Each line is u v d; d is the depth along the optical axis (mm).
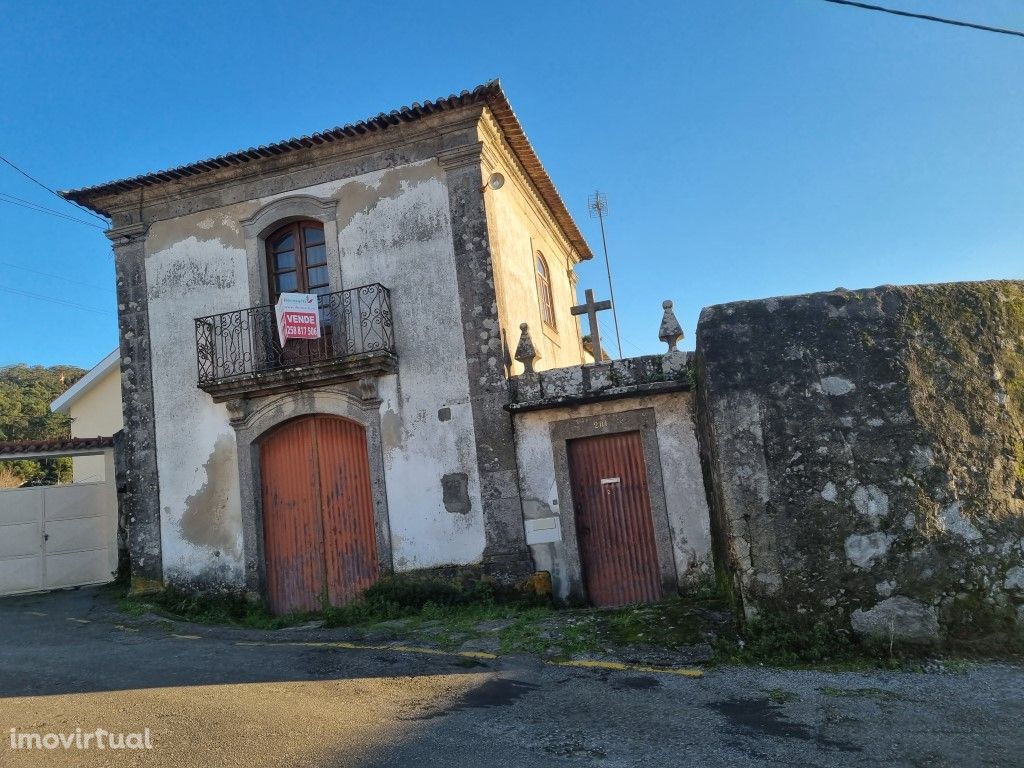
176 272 11211
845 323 6664
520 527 9500
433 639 7660
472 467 9758
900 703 5184
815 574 6293
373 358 9859
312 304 10008
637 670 6234
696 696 5516
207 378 10523
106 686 6352
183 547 10656
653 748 4586
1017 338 6594
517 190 12180
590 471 9625
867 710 5078
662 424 9359
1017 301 6703
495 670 6434
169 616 9906
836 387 6547
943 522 6195
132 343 11219
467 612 8930
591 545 9492
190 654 7508
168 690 6152
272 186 10977
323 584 10234
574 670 6340
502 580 9453
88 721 5348
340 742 4789
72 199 11375
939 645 6023
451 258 10172
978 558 6133
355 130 10336
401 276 10297
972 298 6684
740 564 6484
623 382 9453
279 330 9914
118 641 8367
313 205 10734
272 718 5309
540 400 9641
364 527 10219
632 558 9383
